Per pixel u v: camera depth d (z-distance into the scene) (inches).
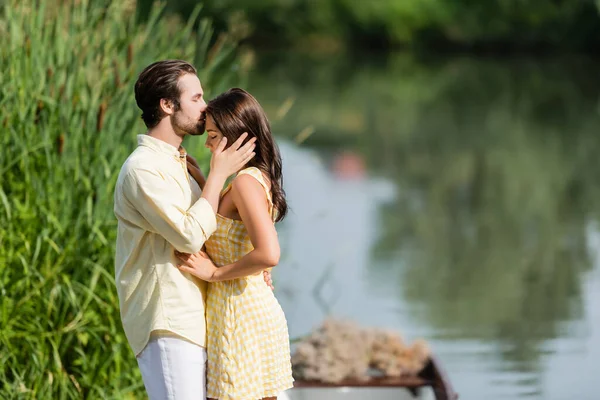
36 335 344.2
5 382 339.0
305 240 730.8
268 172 263.7
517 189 943.7
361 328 405.4
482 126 1380.4
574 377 462.6
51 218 346.6
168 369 257.9
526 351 497.4
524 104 1625.2
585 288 614.2
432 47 2758.4
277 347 265.3
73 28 392.5
